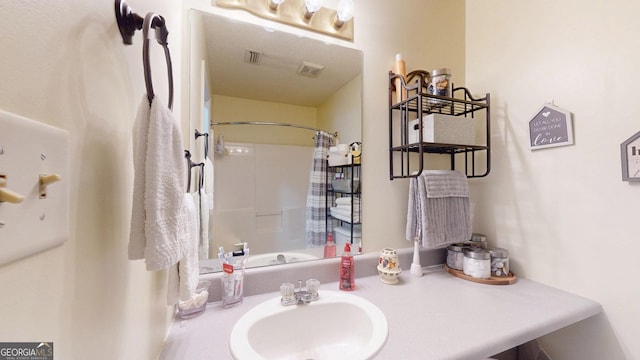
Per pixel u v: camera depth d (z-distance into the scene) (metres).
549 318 0.78
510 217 1.15
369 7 1.16
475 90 1.31
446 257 1.26
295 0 1.03
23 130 0.22
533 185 1.07
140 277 0.49
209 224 0.94
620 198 0.83
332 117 1.11
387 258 1.06
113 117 0.38
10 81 0.21
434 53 1.29
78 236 0.30
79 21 0.30
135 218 0.37
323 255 1.09
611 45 0.84
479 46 1.29
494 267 1.08
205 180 0.95
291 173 1.06
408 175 1.13
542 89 1.03
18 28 0.22
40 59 0.24
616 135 0.83
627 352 0.81
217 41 0.95
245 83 1.00
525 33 1.09
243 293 0.90
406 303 0.87
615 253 0.84
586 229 0.91
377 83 1.18
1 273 0.20
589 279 0.90
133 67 0.45
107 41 0.36
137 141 0.38
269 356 0.71
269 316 0.74
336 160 1.12
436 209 1.12
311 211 1.08
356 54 1.14
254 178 1.01
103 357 0.35
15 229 0.21
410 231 1.14
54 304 0.26
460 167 1.34
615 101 0.84
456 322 0.75
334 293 0.88
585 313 0.83
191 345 0.64
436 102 1.20
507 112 1.16
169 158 0.42
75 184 0.29
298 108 1.08
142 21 0.42
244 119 1.01
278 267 0.97
